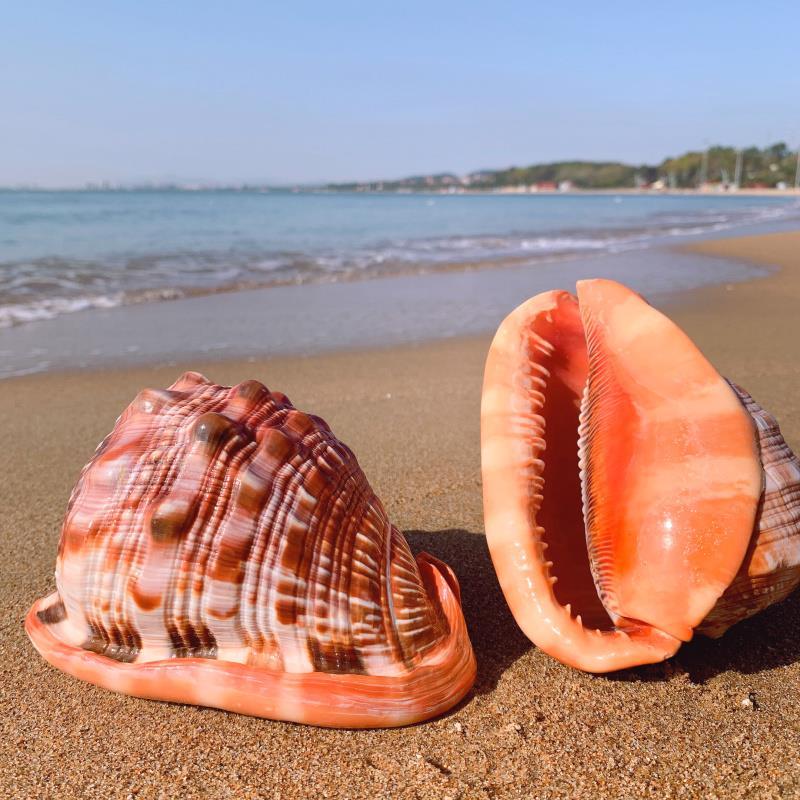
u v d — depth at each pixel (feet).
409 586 0.87
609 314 0.89
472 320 3.57
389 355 2.83
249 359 2.77
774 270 5.28
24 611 1.07
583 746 0.80
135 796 0.76
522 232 10.08
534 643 0.88
